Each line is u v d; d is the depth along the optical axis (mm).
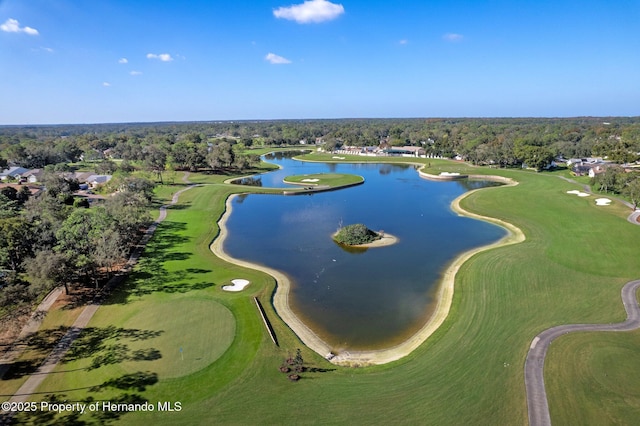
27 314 39250
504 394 27484
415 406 26609
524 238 64438
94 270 47250
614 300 41156
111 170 131875
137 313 39656
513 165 154125
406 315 41438
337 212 86312
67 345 34094
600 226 67750
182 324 37531
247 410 26328
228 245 64500
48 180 97812
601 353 31859
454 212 85000
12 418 25609
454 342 34594
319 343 36156
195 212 84188
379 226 74375
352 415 25797
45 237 52156
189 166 148375
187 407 26656
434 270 53062
